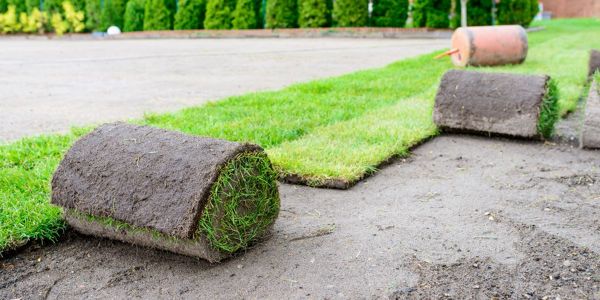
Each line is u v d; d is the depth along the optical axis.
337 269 2.83
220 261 2.92
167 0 28.67
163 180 2.79
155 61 14.16
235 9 26.84
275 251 3.04
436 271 2.79
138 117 6.46
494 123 5.32
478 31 10.38
